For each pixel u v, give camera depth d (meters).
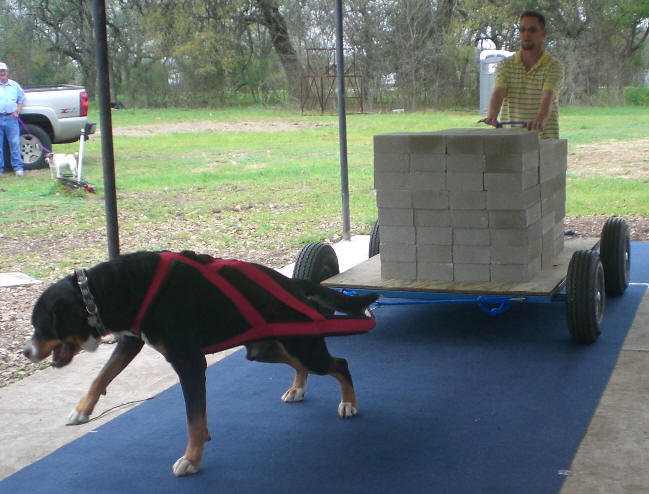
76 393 5.23
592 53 36.75
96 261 8.97
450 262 5.83
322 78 36.28
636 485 3.68
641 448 4.06
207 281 3.90
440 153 5.65
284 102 39.84
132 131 27.14
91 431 4.57
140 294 3.77
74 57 42.19
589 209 11.55
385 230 5.95
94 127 17.66
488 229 5.68
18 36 41.94
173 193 13.84
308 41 37.09
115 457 4.21
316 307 4.48
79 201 13.01
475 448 4.15
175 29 39.31
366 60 36.44
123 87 42.28
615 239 6.82
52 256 9.30
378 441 4.29
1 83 15.38
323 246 6.27
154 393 5.19
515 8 36.84
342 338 6.21
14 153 15.56
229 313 3.95
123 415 4.81
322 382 5.27
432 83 36.94
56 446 4.38
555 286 5.59
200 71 39.75
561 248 6.84
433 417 4.59
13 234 10.54
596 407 4.62
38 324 3.65
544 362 5.45
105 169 6.18
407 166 5.76
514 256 5.68
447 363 5.53
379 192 5.88
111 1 40.38
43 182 14.92
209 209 12.26
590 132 23.88
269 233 10.52
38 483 3.94
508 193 5.55
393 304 5.93
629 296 7.11
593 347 5.73
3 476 4.04
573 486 3.69
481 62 34.47
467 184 5.64
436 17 36.72
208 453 4.21
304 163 17.97
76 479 3.97
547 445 4.14
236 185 14.73
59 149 20.95
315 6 36.88
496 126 6.82
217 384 5.28
